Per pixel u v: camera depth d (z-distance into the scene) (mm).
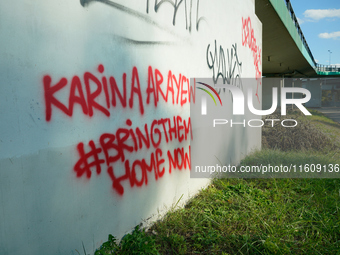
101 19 2039
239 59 5594
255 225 2797
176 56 3150
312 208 3254
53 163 1691
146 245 2211
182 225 2779
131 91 2396
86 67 1919
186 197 3490
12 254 1471
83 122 1904
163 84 2896
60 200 1747
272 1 9242
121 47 2258
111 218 2213
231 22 5051
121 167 2299
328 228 2797
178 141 3254
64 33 1742
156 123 2793
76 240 1881
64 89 1754
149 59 2643
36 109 1578
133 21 2395
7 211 1441
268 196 3674
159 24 2787
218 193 3699
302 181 4344
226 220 2900
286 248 2404
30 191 1556
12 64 1446
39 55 1589
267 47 16703
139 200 2561
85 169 1934
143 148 2590
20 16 1482
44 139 1629
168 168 3049
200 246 2475
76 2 1822
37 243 1608
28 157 1538
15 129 1469
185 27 3346
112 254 2137
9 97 1436
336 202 3408
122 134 2299
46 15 1624
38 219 1609
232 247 2518
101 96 2061
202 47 3859
